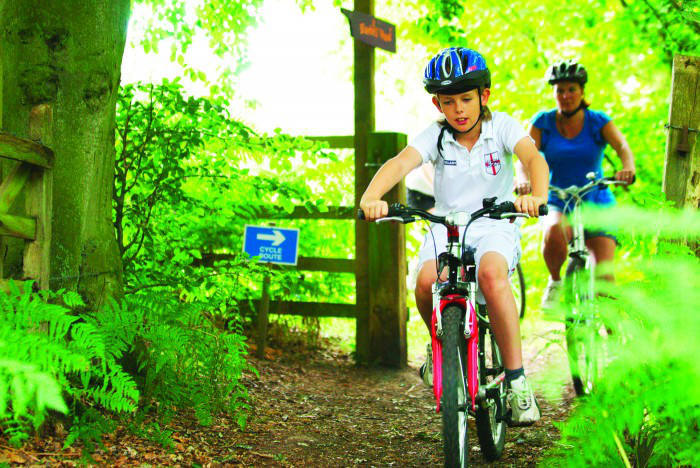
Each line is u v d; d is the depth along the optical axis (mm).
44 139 3104
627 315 1835
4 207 2920
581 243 4641
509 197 3541
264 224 6484
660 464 2104
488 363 3738
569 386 5023
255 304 6430
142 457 3150
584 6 10219
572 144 5250
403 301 6289
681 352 1493
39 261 3094
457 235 3049
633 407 1627
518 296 7086
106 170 3791
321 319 7391
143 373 3850
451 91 3275
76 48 3611
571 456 1804
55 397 1738
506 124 3445
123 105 4680
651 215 1605
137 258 4797
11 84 3533
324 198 6027
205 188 5449
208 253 6270
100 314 3311
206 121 4914
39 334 2707
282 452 3654
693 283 1566
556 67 5133
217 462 3312
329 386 5445
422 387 5598
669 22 9406
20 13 3564
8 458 2762
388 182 3363
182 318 3592
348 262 6348
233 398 3875
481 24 10656
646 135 10336
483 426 3441
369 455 3779
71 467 2844
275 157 5453
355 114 6293
